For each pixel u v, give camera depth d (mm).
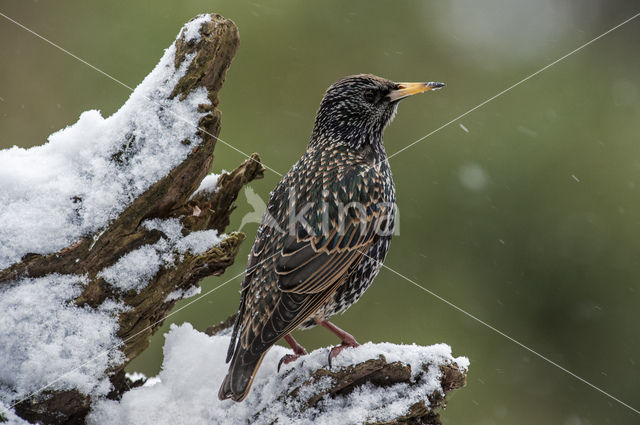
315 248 6203
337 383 5457
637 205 12438
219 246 5855
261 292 5941
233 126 12680
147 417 5418
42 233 5230
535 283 12516
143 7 12891
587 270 12312
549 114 13195
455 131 13133
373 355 5551
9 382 4988
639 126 12953
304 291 5992
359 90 7367
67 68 12930
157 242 5609
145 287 5504
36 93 12922
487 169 12883
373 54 13359
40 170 5461
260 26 13055
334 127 7406
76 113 12812
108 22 12922
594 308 12352
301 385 5449
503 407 12188
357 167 6871
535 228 12586
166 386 5664
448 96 13500
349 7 13422
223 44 5930
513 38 14188
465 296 12469
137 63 12781
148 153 5629
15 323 5047
